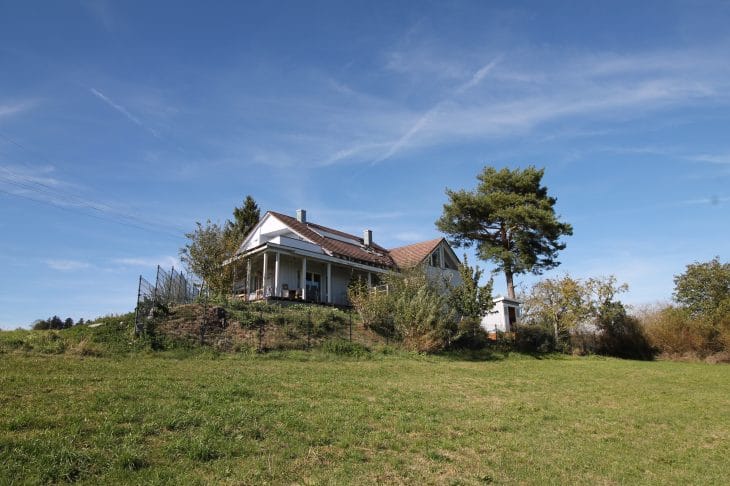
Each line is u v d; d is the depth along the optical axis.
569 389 17.61
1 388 10.23
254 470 7.24
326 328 24.67
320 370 17.09
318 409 10.96
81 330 18.56
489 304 29.64
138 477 6.60
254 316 22.91
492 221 41.25
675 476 8.79
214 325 20.95
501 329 37.78
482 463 8.59
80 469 6.67
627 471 8.88
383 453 8.62
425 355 24.36
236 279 33.12
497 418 12.05
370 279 36.41
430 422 10.85
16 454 6.83
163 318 20.20
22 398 9.56
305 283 31.73
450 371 20.19
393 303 27.22
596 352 34.94
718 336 32.53
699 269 38.62
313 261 34.00
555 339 33.59
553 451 9.73
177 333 19.27
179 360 16.69
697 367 27.44
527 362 26.39
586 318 34.78
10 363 13.32
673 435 11.72
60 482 6.30
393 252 43.53
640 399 16.23
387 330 27.14
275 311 24.81
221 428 8.81
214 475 6.95
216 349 18.89
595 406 14.68
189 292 30.00
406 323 25.66
